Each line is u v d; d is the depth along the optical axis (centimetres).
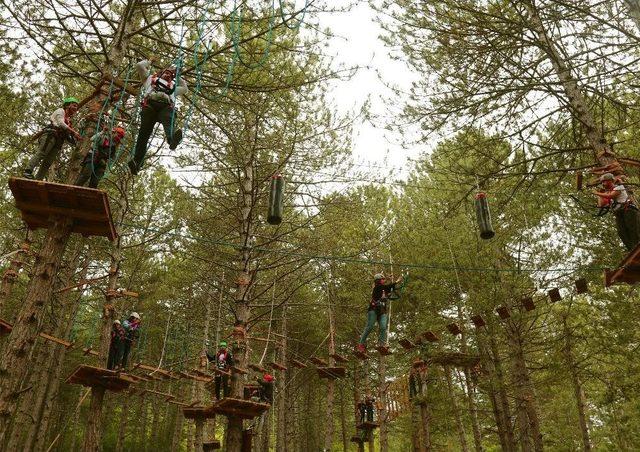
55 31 935
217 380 1175
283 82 965
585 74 991
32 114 1180
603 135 952
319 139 1261
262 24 914
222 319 1780
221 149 1255
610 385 1395
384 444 1617
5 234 1491
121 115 872
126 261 1712
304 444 2819
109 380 942
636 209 737
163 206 1564
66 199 579
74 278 1681
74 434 2130
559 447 2166
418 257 1568
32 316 569
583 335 1388
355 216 1433
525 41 972
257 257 1223
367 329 1094
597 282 1337
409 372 1722
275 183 661
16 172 1271
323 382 2523
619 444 1919
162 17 805
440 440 2523
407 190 1742
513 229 1433
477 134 1083
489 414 1858
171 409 3036
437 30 1021
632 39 920
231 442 1033
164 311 1941
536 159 980
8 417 555
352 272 1747
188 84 902
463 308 1552
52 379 1617
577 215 1359
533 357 1683
